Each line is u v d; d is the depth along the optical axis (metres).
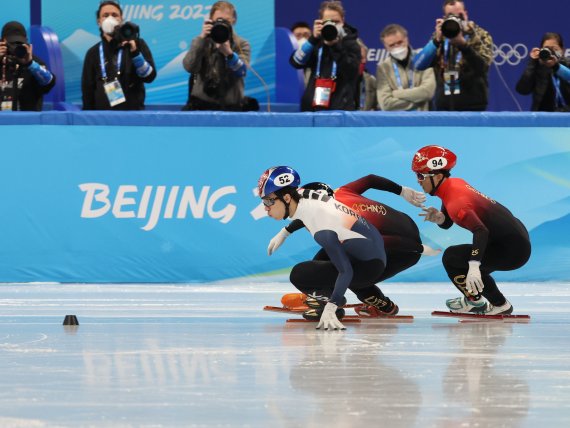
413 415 13.01
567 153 32.22
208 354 17.78
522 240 23.44
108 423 12.57
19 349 18.30
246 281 31.36
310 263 22.48
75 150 31.02
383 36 35.50
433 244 31.73
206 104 34.03
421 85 35.34
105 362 16.88
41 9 39.31
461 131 31.92
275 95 40.75
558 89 34.44
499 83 43.94
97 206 31.03
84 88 33.69
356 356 17.61
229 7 34.16
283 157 31.53
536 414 13.11
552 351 18.27
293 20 43.19
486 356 17.67
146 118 31.12
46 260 30.92
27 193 30.89
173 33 39.59
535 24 43.97
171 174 31.22
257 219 31.42
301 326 21.81
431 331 21.05
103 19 33.34
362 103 37.44
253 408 13.37
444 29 32.06
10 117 30.86
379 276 22.25
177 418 12.82
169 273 31.16
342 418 12.81
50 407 13.43
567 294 28.59
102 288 29.64
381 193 31.66
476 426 12.45
